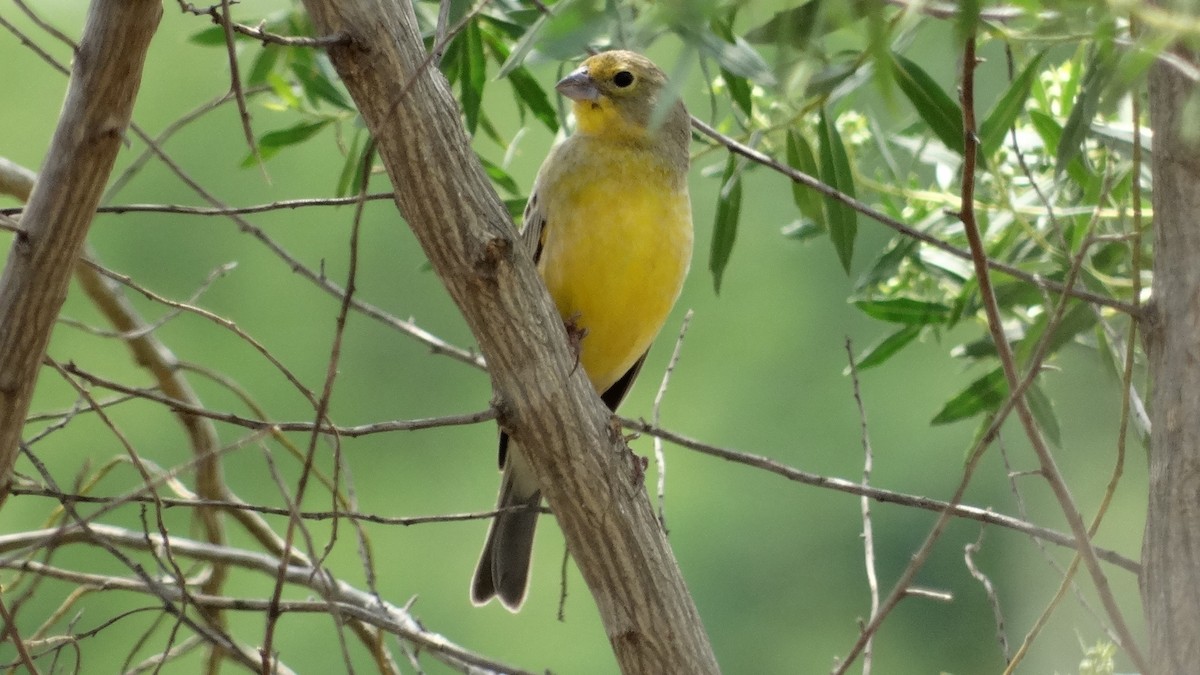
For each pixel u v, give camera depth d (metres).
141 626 15.70
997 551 17.11
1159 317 6.20
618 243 8.23
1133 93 5.80
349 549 17.64
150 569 11.41
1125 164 8.33
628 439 7.23
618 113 8.38
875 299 9.30
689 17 4.36
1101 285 7.90
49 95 17.14
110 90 5.23
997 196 8.84
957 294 9.08
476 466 18.48
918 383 18.88
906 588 6.20
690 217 8.60
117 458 7.45
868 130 9.22
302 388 5.83
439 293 18.77
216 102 6.30
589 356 8.72
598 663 18.14
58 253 5.45
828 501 18.66
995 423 5.64
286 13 8.63
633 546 6.40
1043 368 8.08
